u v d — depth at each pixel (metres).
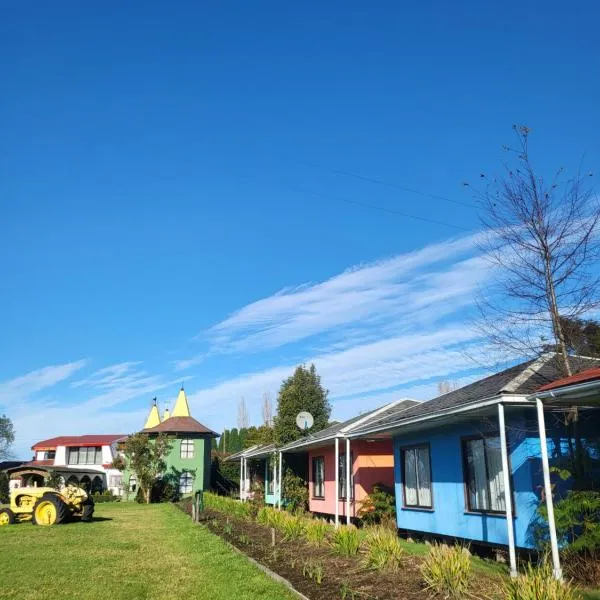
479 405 10.62
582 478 10.02
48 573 10.95
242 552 12.91
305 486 27.02
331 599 8.10
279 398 31.91
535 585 6.78
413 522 15.52
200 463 45.81
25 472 31.78
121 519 24.19
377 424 16.38
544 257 12.12
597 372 8.71
